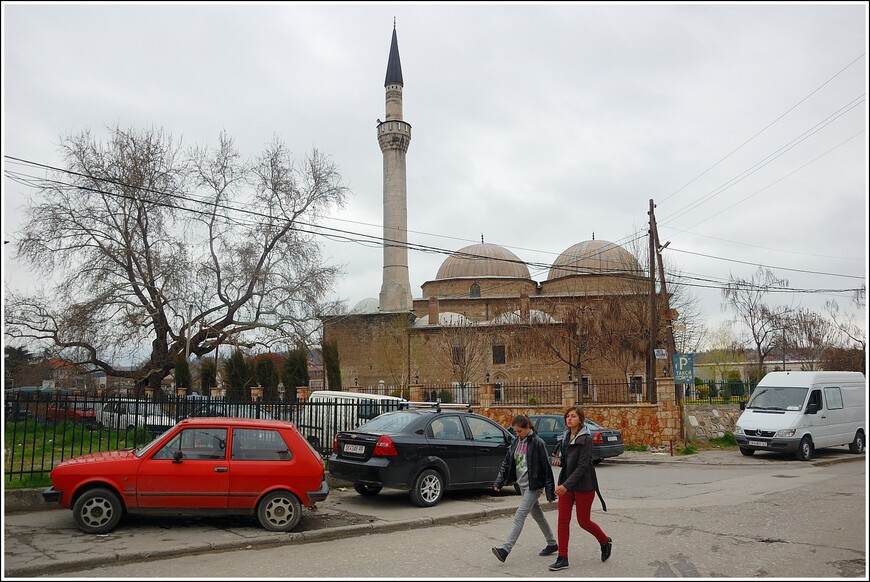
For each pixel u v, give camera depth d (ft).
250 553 27.84
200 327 111.96
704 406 91.71
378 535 31.99
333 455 41.73
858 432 76.74
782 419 70.38
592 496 26.22
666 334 103.81
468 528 33.91
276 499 31.50
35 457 48.60
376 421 43.14
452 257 203.51
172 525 32.30
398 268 185.88
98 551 26.84
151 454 31.07
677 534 31.42
